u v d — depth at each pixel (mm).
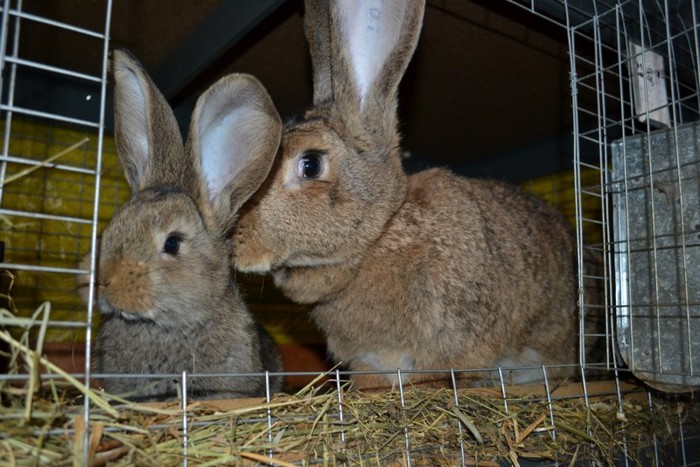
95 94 732
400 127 885
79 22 608
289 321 912
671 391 484
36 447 279
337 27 539
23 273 704
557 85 754
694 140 479
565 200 949
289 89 792
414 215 541
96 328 542
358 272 528
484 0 577
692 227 472
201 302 439
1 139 694
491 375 550
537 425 438
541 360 632
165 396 442
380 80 550
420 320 528
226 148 474
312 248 497
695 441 544
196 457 314
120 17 600
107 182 764
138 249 409
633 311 496
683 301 471
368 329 542
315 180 500
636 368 489
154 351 448
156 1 572
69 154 743
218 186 476
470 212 566
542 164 960
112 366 450
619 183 519
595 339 674
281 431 352
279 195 489
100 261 399
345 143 523
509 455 412
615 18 561
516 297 578
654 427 508
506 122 878
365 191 516
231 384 461
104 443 298
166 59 686
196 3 580
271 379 599
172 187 463
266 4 552
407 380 539
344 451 362
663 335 478
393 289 530
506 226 604
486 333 544
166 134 476
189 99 778
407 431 391
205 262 443
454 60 695
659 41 601
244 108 463
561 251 657
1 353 308
